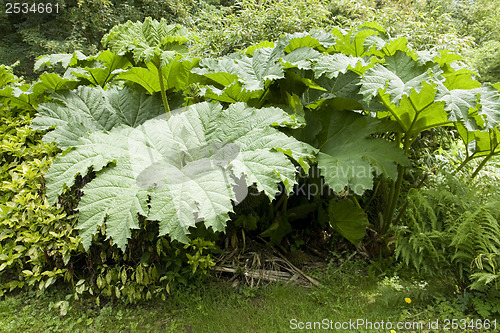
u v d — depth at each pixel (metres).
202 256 2.44
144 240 2.46
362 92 2.25
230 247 2.85
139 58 2.40
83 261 2.62
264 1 5.44
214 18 5.66
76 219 2.50
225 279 2.63
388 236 2.79
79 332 2.21
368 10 5.25
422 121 2.50
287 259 2.80
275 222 2.83
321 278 2.62
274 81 2.87
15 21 7.82
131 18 7.82
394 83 2.29
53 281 2.46
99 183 2.11
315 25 5.02
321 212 2.91
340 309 2.31
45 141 2.45
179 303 2.38
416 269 2.52
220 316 2.27
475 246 2.21
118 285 2.46
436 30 4.76
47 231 2.50
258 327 2.18
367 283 2.51
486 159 2.67
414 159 3.70
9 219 2.60
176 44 2.78
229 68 2.85
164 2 8.03
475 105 2.12
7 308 2.40
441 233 2.30
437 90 2.21
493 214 2.23
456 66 2.75
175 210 2.03
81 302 2.45
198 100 2.98
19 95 3.11
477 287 2.17
